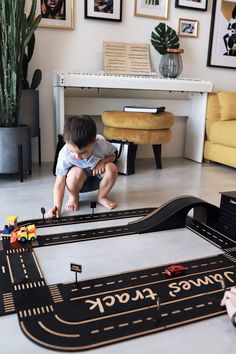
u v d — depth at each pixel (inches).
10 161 83.5
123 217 61.4
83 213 62.8
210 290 38.5
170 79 106.0
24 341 30.1
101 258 45.5
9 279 39.5
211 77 128.6
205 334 31.8
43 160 112.0
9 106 84.9
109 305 35.1
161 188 82.2
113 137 100.2
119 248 48.8
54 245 49.0
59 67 107.7
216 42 125.4
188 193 78.5
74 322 32.4
